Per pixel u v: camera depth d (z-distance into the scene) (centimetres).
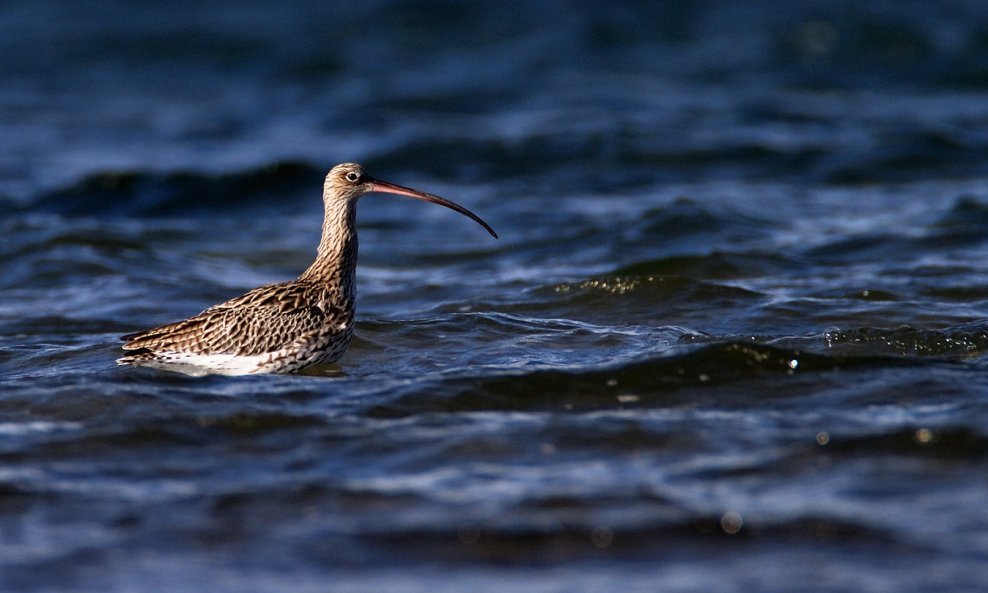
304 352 1470
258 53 4503
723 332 1630
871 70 4100
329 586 917
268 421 1226
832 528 976
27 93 4091
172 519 1025
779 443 1141
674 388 1305
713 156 2978
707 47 4431
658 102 3669
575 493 1047
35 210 2714
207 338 1453
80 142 3425
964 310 1689
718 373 1327
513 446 1152
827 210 2508
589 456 1130
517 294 1862
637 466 1104
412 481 1085
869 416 1203
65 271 2122
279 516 1026
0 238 2336
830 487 1045
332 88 4034
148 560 959
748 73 4088
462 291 1966
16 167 3103
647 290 1812
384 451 1150
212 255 2328
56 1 5259
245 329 1449
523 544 970
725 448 1137
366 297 1956
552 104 3675
